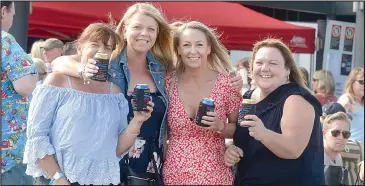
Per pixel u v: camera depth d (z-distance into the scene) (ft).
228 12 26.25
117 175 12.10
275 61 12.70
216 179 13.01
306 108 12.41
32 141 11.62
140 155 13.24
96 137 11.85
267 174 12.63
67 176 11.71
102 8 23.91
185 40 13.17
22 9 20.04
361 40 26.23
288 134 12.21
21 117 13.70
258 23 25.63
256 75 12.87
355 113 21.12
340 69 30.42
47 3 23.38
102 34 12.09
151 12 13.46
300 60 31.86
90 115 11.87
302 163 12.46
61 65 12.11
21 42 20.16
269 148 12.10
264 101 12.87
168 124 13.38
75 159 11.71
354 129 20.94
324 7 37.60
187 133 13.15
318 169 12.60
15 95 13.58
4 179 13.51
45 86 11.82
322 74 23.38
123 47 13.71
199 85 13.41
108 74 12.93
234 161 12.88
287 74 13.05
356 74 21.27
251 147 12.82
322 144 12.79
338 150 16.34
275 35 25.27
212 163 13.03
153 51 13.98
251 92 13.60
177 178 13.00
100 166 11.89
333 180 15.64
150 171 13.25
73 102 11.81
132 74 13.74
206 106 12.46
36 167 11.91
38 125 11.64
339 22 30.45
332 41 30.37
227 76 13.53
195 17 24.93
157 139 13.44
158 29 13.84
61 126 11.73
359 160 17.44
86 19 23.21
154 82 13.69
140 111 11.96
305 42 25.77
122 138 12.26
